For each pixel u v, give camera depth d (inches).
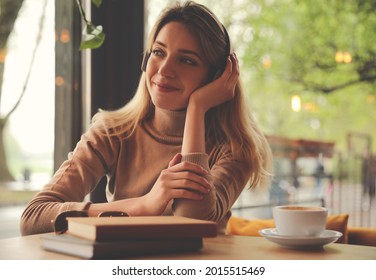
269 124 244.5
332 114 256.5
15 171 95.8
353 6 241.9
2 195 95.8
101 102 93.4
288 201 173.3
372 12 240.2
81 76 93.1
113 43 94.3
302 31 244.5
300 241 41.0
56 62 94.5
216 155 62.8
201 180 49.9
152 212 49.0
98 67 92.9
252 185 64.1
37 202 54.9
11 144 96.3
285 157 175.6
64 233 40.9
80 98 93.1
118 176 64.0
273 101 246.1
